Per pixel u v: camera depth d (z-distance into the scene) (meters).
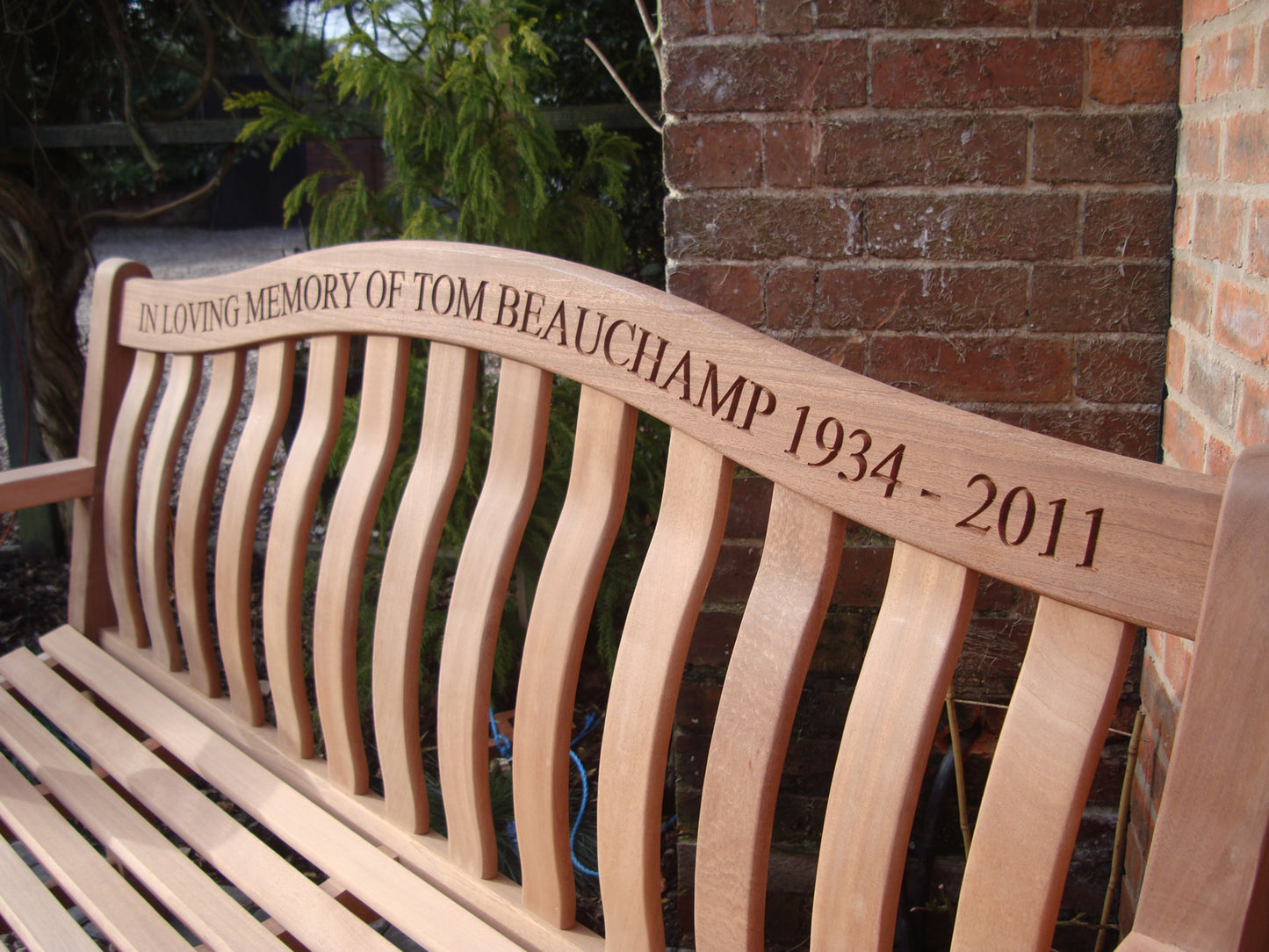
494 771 2.13
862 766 0.79
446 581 2.66
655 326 0.91
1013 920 0.71
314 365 1.26
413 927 1.03
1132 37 1.30
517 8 2.27
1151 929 0.60
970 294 1.39
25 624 2.94
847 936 0.80
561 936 1.00
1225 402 1.12
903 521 0.77
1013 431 0.72
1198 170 1.23
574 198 2.33
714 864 0.89
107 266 1.62
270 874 1.12
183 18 3.09
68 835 1.23
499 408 1.06
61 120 3.11
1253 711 0.57
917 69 1.33
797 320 1.43
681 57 1.37
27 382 3.18
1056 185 1.34
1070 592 0.69
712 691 1.59
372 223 2.34
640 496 2.30
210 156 3.50
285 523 1.26
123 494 1.58
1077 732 0.69
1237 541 0.58
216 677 1.47
